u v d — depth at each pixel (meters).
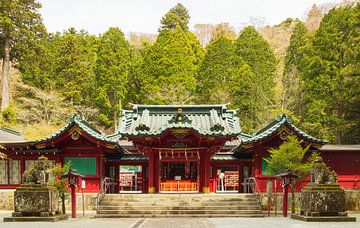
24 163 31.31
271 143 30.38
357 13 48.91
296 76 55.62
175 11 83.12
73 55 62.75
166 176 33.47
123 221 22.78
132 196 28.23
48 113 57.00
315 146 29.75
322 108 48.66
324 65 49.84
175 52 62.38
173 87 57.81
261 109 54.59
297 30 65.12
